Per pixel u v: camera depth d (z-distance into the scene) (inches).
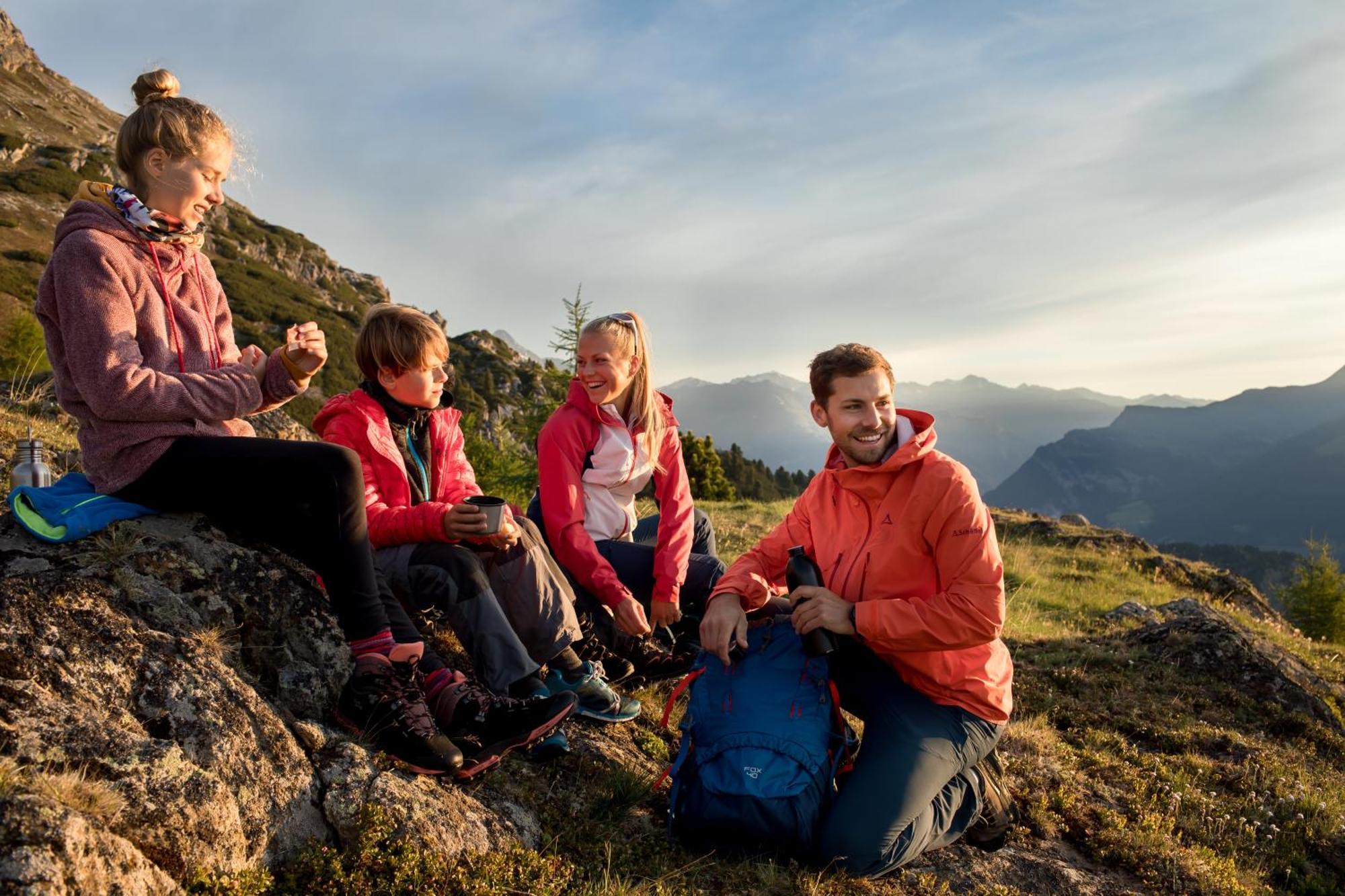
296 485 102.0
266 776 89.7
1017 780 164.6
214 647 98.0
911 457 125.0
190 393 100.2
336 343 3339.1
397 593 123.0
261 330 3122.5
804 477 6225.4
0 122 3528.5
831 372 129.6
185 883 76.4
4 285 2117.4
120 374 94.7
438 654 143.9
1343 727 246.1
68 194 3176.7
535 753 119.0
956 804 125.9
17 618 85.2
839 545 135.6
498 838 104.7
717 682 128.3
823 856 117.3
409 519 118.6
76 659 85.5
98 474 103.8
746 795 114.4
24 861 60.5
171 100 102.3
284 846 88.0
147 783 77.5
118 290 97.3
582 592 150.3
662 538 153.9
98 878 65.3
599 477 151.1
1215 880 141.6
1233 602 649.6
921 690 127.0
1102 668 260.8
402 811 97.1
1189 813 171.6
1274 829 169.5
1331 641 797.9
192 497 105.1
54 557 96.1
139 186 103.7
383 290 5428.2
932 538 125.0
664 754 141.8
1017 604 446.9
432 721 107.3
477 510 115.3
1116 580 620.1
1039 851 141.6
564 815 117.6
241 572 109.8
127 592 95.9
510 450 602.5
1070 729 210.2
